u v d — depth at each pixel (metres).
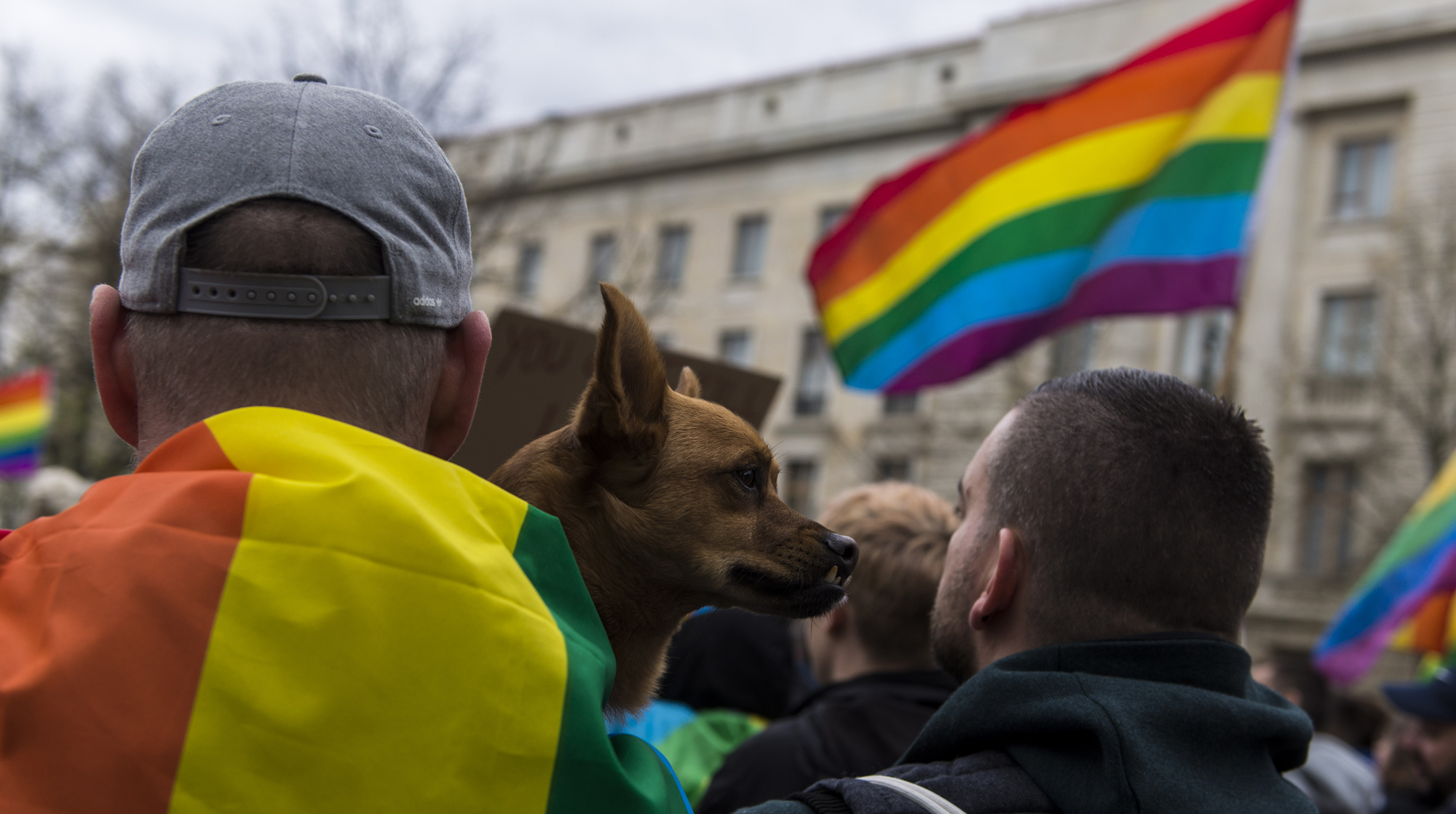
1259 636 21.92
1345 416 21.45
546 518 1.21
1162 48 5.45
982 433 24.33
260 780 0.98
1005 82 25.52
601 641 1.21
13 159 18.05
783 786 2.39
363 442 1.13
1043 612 1.61
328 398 1.17
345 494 1.07
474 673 1.05
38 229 19.30
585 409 1.87
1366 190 22.45
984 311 5.54
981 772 1.46
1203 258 5.18
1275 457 22.05
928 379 5.62
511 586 1.12
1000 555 1.64
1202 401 1.64
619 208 31.27
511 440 3.25
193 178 1.17
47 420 12.89
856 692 2.52
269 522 1.05
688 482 1.98
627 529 1.90
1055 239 5.48
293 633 1.02
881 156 28.05
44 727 0.97
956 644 1.79
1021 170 5.58
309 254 1.16
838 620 2.70
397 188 1.23
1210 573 1.56
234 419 1.11
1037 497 1.63
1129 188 5.39
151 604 1.01
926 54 27.92
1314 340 22.39
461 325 1.32
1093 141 5.49
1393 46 22.06
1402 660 18.88
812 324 28.48
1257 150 5.16
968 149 5.69
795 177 29.22
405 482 1.12
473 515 1.15
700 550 1.97
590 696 1.10
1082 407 1.65
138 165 1.23
